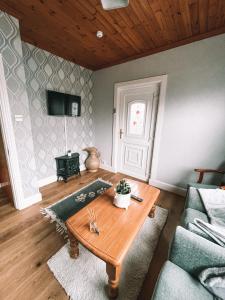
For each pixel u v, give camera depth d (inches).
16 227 67.9
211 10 60.9
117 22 69.2
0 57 61.7
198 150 90.1
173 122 96.0
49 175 113.7
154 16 65.0
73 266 50.6
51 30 75.4
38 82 96.2
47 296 42.5
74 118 125.7
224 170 83.0
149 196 65.6
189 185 70.7
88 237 43.3
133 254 55.6
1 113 66.8
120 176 129.3
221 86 77.6
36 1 56.5
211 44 77.0
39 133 102.3
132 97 116.6
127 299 42.2
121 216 52.4
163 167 106.6
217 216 51.5
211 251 32.4
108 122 133.6
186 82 87.2
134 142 122.3
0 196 91.2
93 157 135.7
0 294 42.9
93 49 95.1
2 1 56.2
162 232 67.5
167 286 30.5
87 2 57.2
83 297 42.3
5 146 71.5
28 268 50.0
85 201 90.1
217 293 28.8
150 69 99.9
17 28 66.0
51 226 69.1
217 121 81.4
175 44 86.2
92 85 136.5
